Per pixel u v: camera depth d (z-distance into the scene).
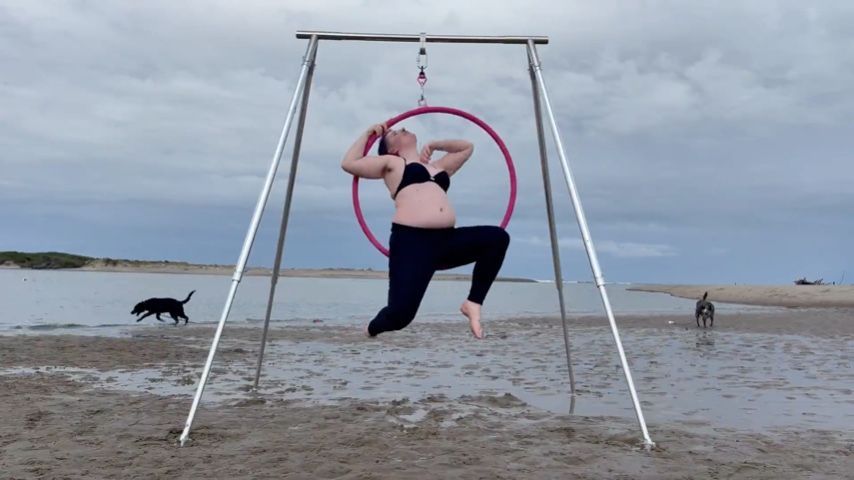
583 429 6.39
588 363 11.62
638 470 4.94
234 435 5.96
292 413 7.06
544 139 7.68
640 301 43.44
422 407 7.49
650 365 11.34
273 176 6.31
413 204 5.79
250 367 10.88
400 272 5.67
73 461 5.04
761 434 6.22
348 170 6.06
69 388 8.48
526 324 21.45
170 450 5.41
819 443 5.85
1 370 9.95
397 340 15.74
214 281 71.56
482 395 8.35
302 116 7.56
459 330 18.78
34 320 20.52
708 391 8.71
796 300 37.69
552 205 7.98
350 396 8.25
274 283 8.52
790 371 10.53
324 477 4.68
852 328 18.98
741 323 21.20
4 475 4.67
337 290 57.16
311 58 6.80
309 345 14.39
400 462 5.09
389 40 6.95
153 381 9.24
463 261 5.97
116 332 16.53
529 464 5.06
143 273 108.00
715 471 4.93
